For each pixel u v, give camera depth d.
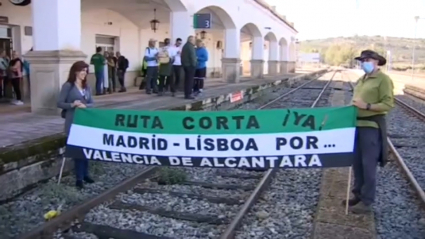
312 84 33.53
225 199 6.00
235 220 4.91
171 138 5.83
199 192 6.40
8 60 12.43
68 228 4.86
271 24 33.12
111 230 4.83
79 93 6.17
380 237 4.90
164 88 15.21
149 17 21.16
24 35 14.52
